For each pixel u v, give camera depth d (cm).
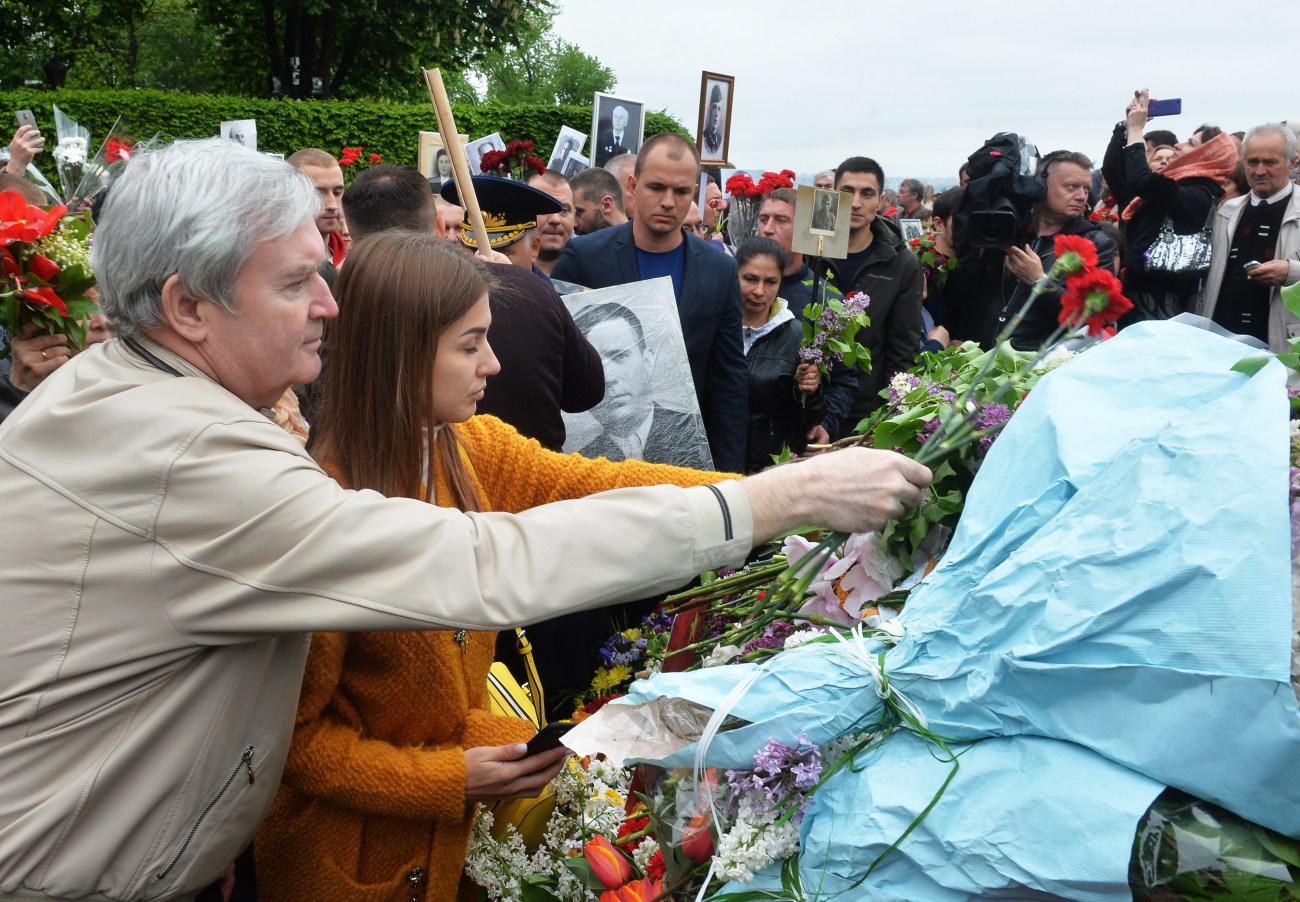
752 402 403
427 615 125
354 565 125
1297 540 114
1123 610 111
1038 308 453
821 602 176
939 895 117
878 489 134
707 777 144
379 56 2064
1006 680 118
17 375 236
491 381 267
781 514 133
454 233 354
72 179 411
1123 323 542
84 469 126
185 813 135
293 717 146
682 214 372
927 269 506
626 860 160
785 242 486
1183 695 107
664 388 331
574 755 192
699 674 140
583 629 302
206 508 125
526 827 195
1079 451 128
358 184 308
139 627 127
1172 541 111
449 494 174
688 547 130
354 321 163
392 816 163
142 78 3172
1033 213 502
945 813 118
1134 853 107
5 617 126
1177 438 118
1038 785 113
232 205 126
